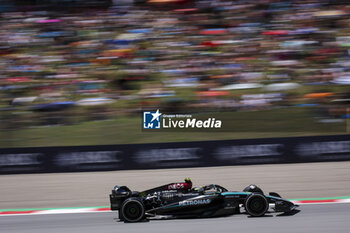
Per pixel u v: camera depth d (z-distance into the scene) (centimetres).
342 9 5709
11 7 6112
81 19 5922
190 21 5825
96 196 2734
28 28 5838
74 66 5275
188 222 1964
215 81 4978
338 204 2272
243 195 2033
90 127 4316
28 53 5491
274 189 2730
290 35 5506
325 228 1800
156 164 3441
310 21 5647
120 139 4038
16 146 3866
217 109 4534
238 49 5400
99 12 5988
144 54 5403
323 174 3030
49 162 3462
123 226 1958
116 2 6059
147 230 1861
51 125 4375
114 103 4703
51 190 2936
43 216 2305
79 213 2331
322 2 5828
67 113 4547
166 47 5491
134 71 5147
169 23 5788
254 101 4628
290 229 1789
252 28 5669
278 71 5047
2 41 5666
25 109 4606
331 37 5412
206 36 5628
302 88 4788
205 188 2070
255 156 3419
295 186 2772
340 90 4681
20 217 2314
